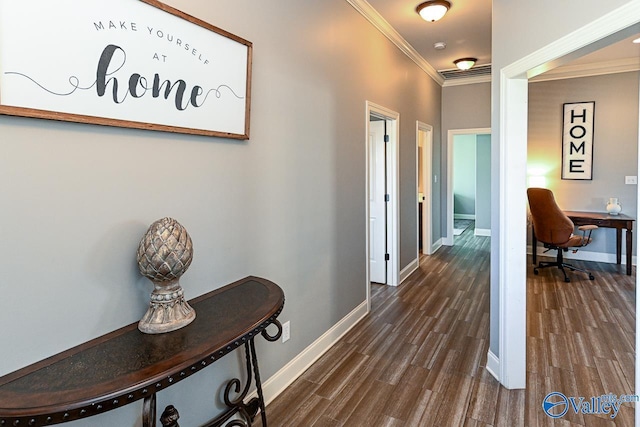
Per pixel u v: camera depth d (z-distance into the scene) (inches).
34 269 44.4
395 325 127.9
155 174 58.4
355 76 123.9
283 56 86.9
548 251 219.5
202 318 57.0
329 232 111.0
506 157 86.3
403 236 181.3
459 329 123.6
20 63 41.3
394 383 92.5
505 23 86.4
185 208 63.7
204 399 68.9
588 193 205.9
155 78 55.7
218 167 70.1
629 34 58.6
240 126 72.8
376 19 135.0
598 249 209.9
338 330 117.7
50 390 38.5
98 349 47.7
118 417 54.1
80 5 46.1
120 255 53.8
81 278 49.2
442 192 255.8
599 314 133.4
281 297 65.7
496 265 94.2
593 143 202.4
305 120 96.7
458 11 133.0
